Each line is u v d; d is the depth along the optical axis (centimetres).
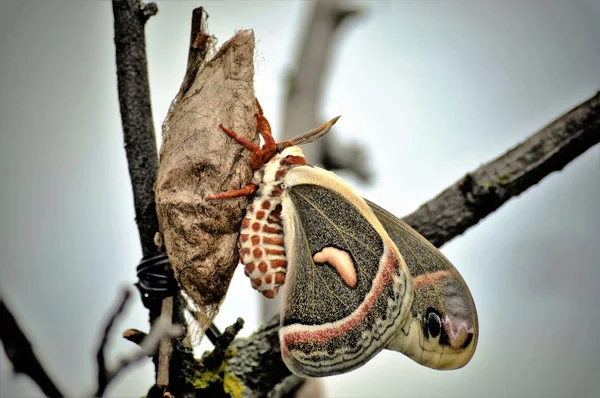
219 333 63
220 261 59
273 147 61
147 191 63
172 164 59
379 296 61
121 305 57
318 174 61
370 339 61
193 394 63
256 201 60
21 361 58
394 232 63
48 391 58
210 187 59
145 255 63
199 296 60
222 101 59
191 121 59
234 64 59
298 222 61
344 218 61
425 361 61
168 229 59
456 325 62
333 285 61
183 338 63
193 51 60
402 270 61
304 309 61
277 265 60
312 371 60
